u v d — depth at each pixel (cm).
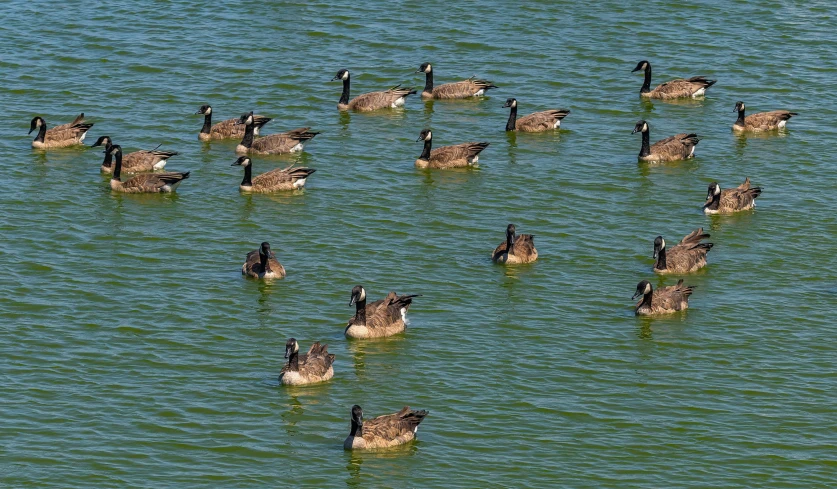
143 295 5038
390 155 6669
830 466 3988
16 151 6631
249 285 5144
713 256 5528
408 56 8006
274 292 5078
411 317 4906
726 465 3981
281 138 6638
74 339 4669
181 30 8262
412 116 7262
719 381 4488
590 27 8475
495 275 5281
